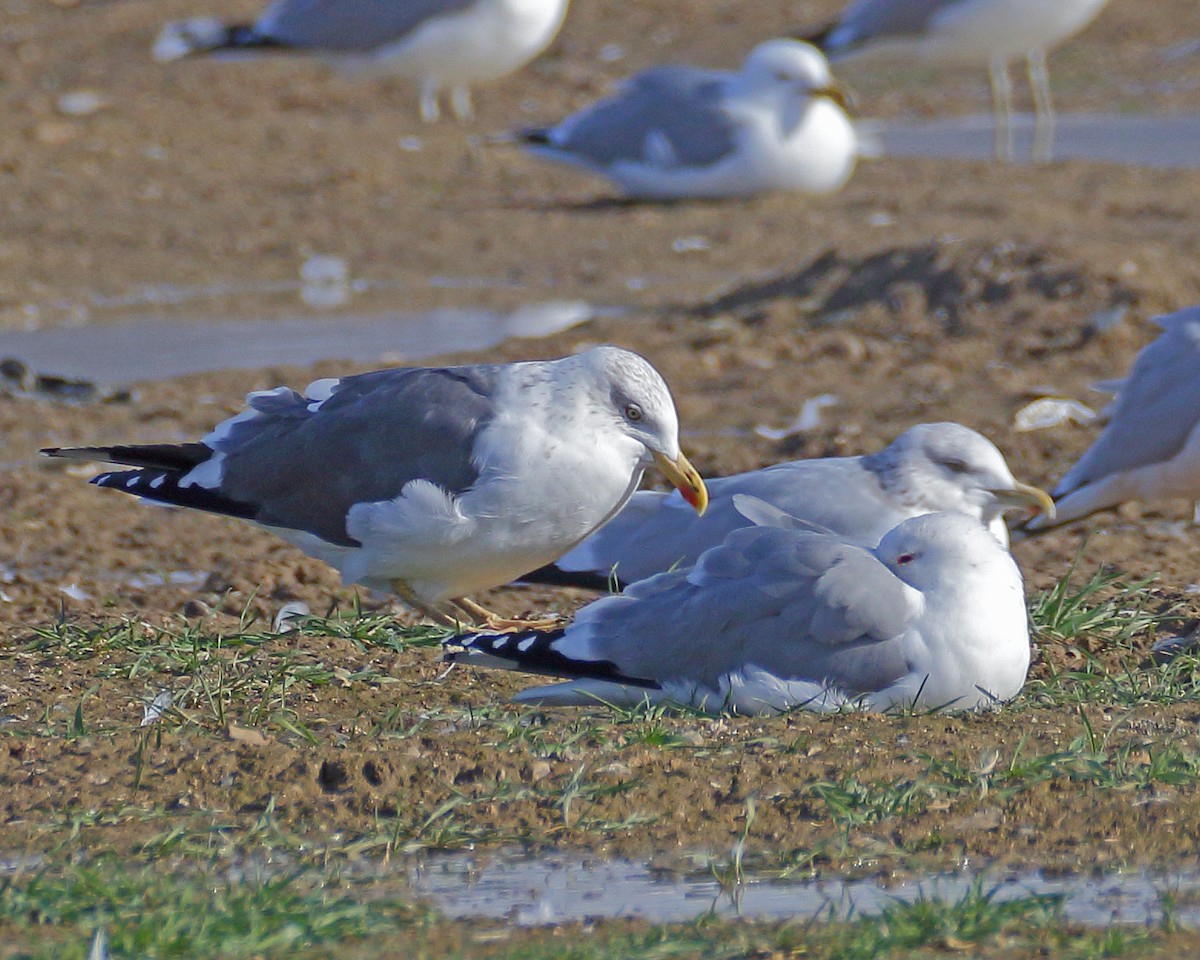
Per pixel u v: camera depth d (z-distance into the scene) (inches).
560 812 339.0
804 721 375.9
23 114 1325.0
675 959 275.6
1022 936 281.9
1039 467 630.5
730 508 457.4
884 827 329.1
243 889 302.5
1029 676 422.3
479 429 421.1
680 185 1161.4
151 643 445.4
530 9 1371.8
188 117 1364.4
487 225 1110.4
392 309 917.2
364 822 339.6
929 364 754.2
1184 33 1718.8
